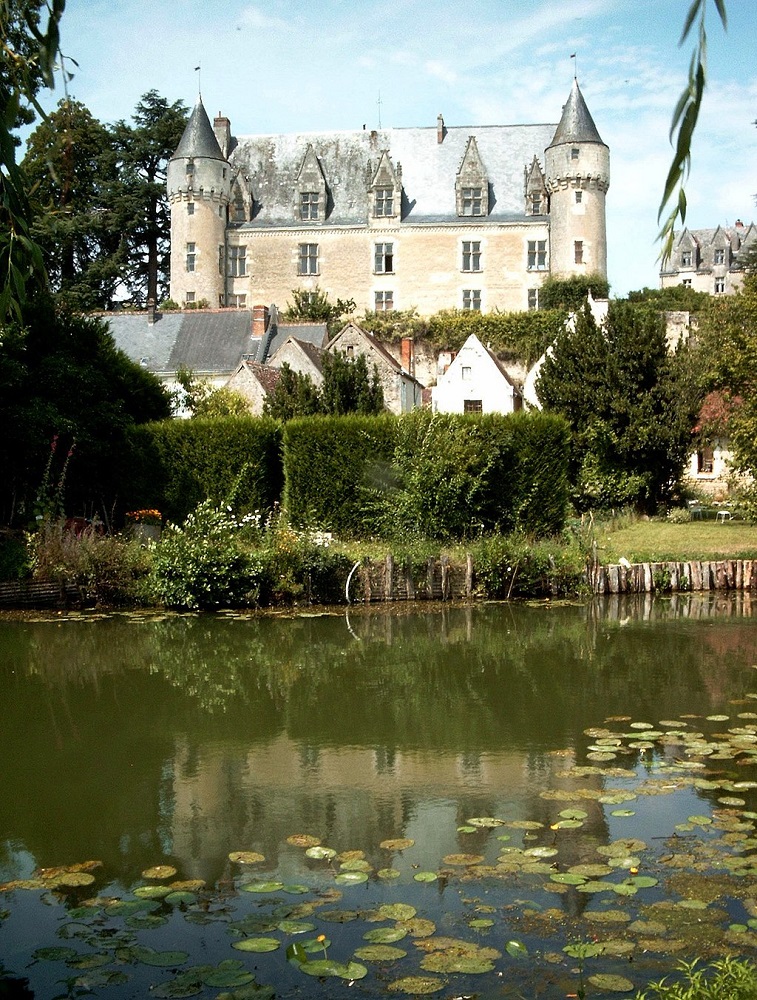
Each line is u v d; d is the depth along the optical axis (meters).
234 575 15.86
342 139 65.00
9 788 6.84
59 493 18.38
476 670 10.93
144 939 4.57
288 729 8.44
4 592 15.72
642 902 4.88
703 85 2.99
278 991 4.10
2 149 3.70
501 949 4.43
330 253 61.06
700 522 30.44
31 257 3.77
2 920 4.80
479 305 60.25
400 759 7.49
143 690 9.98
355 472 21.62
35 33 3.57
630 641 12.80
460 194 60.81
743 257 37.56
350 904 4.93
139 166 64.25
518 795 6.58
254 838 5.85
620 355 31.55
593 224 59.38
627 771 7.06
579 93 59.78
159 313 47.28
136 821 6.17
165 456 22.83
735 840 5.68
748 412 20.88
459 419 21.30
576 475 31.48
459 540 19.69
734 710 8.91
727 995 3.60
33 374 20.27
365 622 14.63
